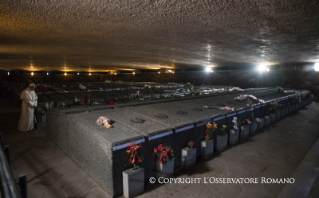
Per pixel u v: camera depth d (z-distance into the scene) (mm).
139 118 4590
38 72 27094
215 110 6035
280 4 2396
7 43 5770
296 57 8758
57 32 4320
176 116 5027
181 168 4293
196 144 4762
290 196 3273
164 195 3299
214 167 4328
